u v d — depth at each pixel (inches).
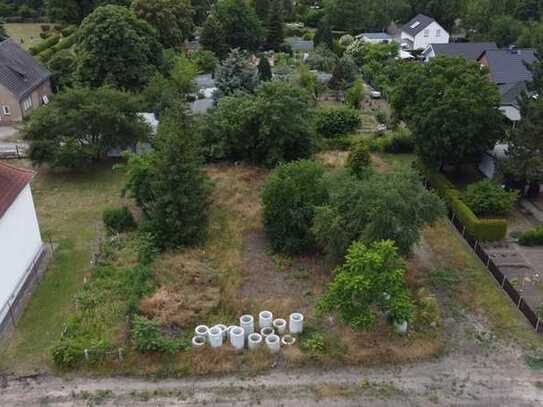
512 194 1245.7
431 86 1375.5
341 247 971.3
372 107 2166.6
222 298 940.0
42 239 1154.7
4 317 909.8
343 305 810.2
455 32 3772.1
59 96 1483.8
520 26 2925.7
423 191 995.3
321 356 818.8
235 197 1300.4
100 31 1920.5
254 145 1486.2
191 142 1096.2
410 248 998.4
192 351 820.6
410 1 3791.8
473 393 770.2
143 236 1079.0
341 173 1090.1
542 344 871.7
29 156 1437.0
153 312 892.0
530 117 1242.6
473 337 883.4
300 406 743.1
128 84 2010.3
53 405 742.5
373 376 796.0
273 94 1456.7
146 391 765.9
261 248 1119.0
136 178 1160.8
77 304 920.9
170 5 2605.8
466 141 1331.2
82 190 1397.6
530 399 762.2
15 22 3715.6
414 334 873.5
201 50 2669.8
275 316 905.5
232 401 749.9
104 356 805.2
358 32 3479.3
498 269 1035.3
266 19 3243.1
